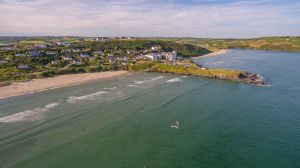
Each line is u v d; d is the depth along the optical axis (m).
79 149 58.31
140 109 84.62
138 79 135.50
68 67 158.12
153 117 77.62
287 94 102.75
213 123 73.00
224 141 61.97
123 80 132.12
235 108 85.75
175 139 63.25
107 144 60.69
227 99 96.50
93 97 98.12
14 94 101.38
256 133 66.12
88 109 83.94
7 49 185.00
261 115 78.88
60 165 52.09
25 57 163.88
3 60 155.00
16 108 84.62
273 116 77.88
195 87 116.00
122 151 57.53
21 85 116.19
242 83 125.75
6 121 73.62
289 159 53.84
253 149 57.97
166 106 87.81
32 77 131.38
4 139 62.59
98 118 76.56
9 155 55.66
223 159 54.09
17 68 143.50
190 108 85.88
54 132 66.81
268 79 134.62
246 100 94.94
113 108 85.44
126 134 66.00
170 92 106.50
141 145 60.25
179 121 74.56
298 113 80.00
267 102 92.00
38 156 55.28
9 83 118.81
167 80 133.00
